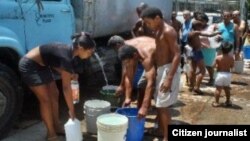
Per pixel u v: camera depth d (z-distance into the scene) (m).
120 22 7.51
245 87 8.48
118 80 7.56
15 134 5.09
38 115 5.82
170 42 4.55
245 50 11.53
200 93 7.55
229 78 6.71
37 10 5.25
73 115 4.58
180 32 10.24
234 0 15.60
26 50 5.10
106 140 4.37
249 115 6.46
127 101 5.06
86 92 7.20
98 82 7.58
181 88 7.89
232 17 9.55
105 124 4.31
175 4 11.21
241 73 9.97
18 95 5.02
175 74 4.68
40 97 4.73
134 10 7.98
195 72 7.55
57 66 4.50
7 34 4.79
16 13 4.92
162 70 4.69
